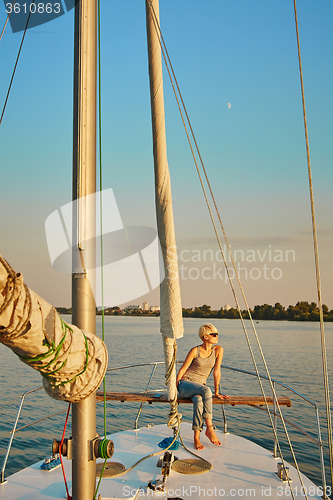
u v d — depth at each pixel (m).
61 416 9.41
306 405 10.16
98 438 2.12
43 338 1.46
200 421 4.22
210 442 4.40
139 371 16.58
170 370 3.53
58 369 1.63
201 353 4.70
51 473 3.68
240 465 3.81
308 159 2.20
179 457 3.99
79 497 2.05
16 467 6.19
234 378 14.70
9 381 14.08
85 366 1.79
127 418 9.09
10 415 9.52
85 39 2.16
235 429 7.90
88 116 2.15
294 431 7.81
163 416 9.26
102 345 1.95
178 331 3.18
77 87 2.15
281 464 3.59
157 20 2.92
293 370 16.80
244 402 4.45
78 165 2.09
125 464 3.81
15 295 1.26
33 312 1.35
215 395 4.64
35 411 9.93
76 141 2.12
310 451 6.55
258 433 7.65
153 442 4.41
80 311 2.06
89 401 2.09
